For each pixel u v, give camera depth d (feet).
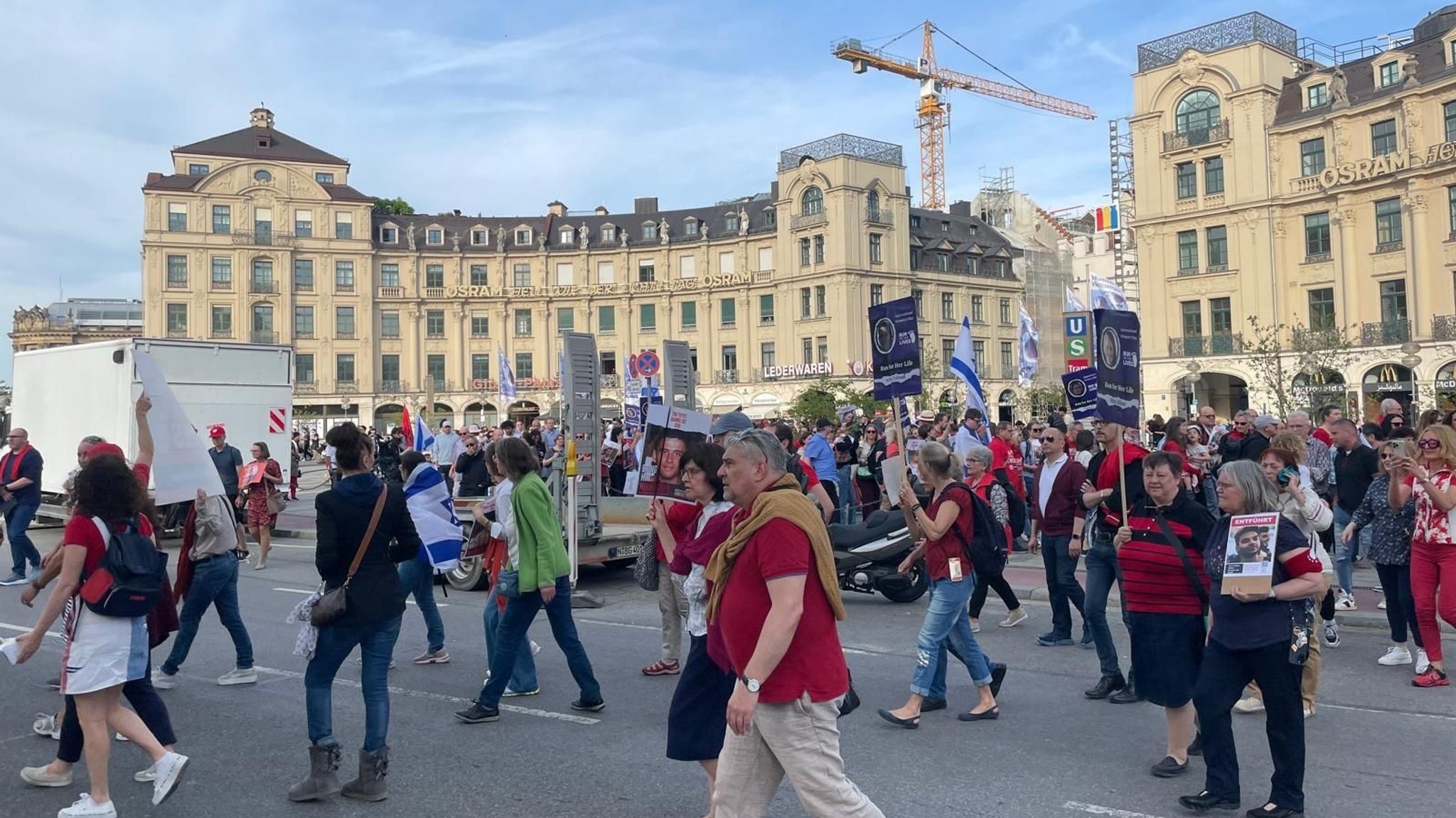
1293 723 17.29
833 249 202.69
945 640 23.85
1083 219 306.35
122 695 18.98
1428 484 25.61
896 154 212.64
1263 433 39.73
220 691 26.94
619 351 230.89
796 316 210.18
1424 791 18.78
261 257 220.84
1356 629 33.88
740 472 14.02
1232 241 143.84
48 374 68.49
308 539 67.41
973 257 226.99
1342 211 133.59
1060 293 247.91
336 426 18.95
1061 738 22.41
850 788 13.37
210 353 66.44
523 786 19.56
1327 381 133.69
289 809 18.52
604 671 29.09
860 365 200.85
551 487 41.29
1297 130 138.31
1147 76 152.35
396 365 232.53
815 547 13.35
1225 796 17.76
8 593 43.11
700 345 223.92
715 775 17.10
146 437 24.25
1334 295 135.33
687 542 17.53
